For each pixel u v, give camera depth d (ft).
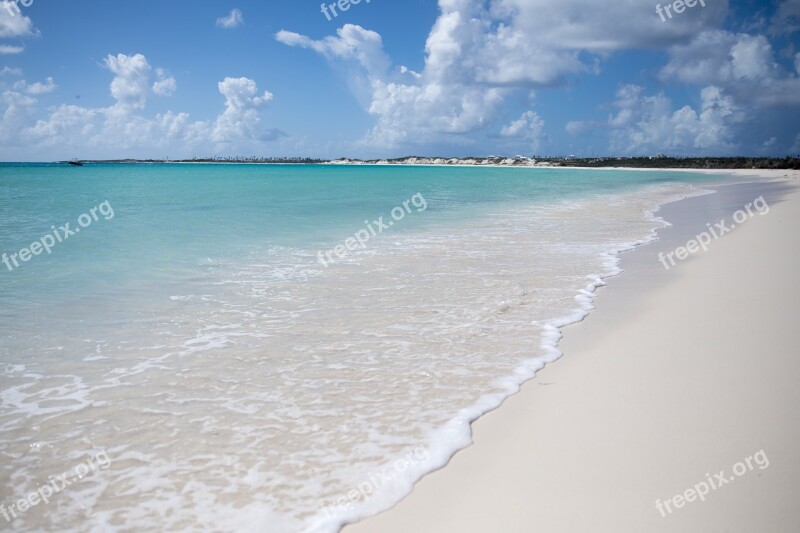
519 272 32.04
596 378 16.58
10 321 21.63
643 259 36.45
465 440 13.01
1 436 13.10
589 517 10.17
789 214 59.47
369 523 10.15
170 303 24.73
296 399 15.16
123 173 240.12
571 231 51.08
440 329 21.35
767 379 15.89
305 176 215.72
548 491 10.99
